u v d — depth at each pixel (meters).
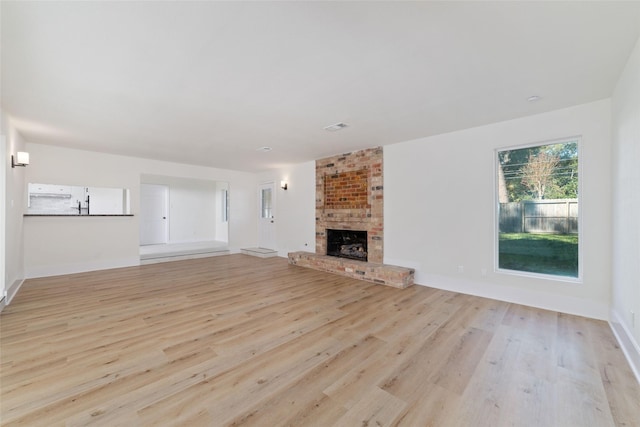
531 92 2.65
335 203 5.56
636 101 1.96
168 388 1.73
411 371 1.94
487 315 3.01
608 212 2.81
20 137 3.98
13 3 1.47
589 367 2.00
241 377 1.85
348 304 3.36
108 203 6.64
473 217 3.75
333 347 2.28
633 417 1.50
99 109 3.03
